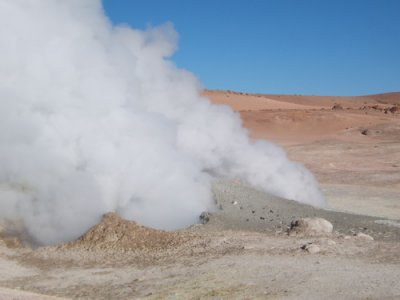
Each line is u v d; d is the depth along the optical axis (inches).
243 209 685.9
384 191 1104.8
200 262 471.8
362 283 395.9
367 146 1961.1
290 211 699.4
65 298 385.4
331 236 557.3
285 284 398.9
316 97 5762.8
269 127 2598.4
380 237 570.6
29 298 358.3
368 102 5595.5
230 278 420.2
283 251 494.0
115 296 400.5
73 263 506.6
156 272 456.4
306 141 2158.0
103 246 543.5
